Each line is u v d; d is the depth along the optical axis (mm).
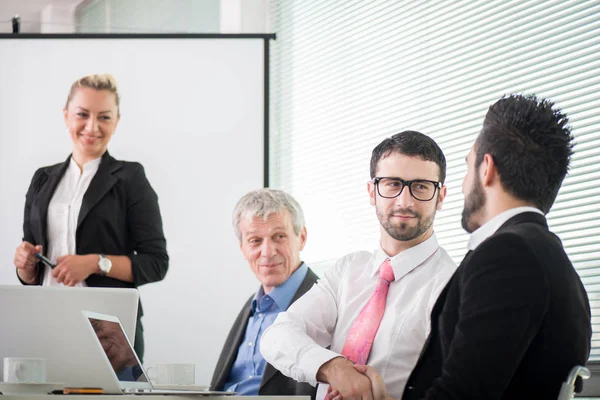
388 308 2430
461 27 3666
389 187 2467
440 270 2438
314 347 2318
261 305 3150
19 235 3967
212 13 4562
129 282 3912
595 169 2994
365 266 2615
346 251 3998
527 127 1812
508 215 1798
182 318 3949
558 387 1634
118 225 3959
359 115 4113
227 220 4039
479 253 1709
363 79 4137
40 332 2229
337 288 2633
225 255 4012
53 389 2039
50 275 3893
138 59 4145
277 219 3195
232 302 3973
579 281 1756
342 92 4246
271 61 4535
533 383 1650
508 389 1666
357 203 4020
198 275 3988
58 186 3990
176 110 4121
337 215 4109
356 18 4309
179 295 3967
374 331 2408
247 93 4145
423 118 3777
